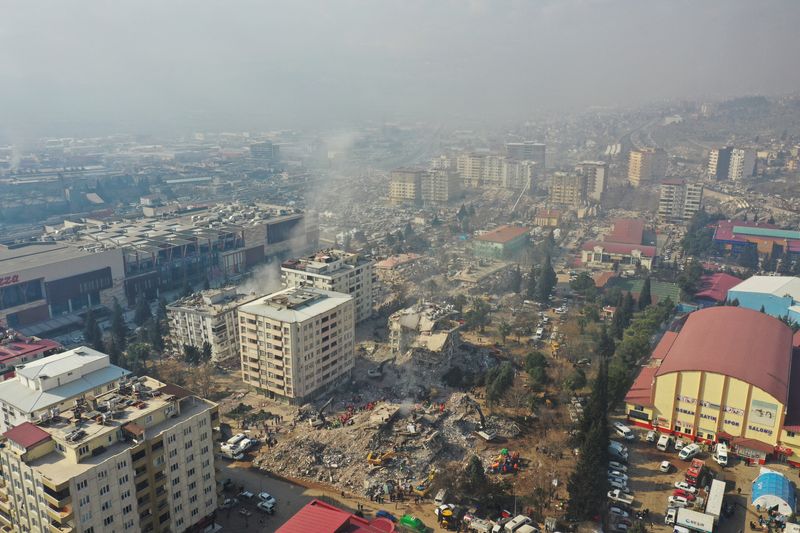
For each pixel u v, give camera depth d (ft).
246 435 655.76
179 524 484.74
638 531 476.54
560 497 551.59
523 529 492.95
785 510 517.55
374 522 435.12
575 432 646.74
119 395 494.18
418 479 574.56
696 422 643.04
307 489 563.89
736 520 520.83
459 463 600.39
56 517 404.16
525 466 597.11
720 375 620.90
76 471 411.75
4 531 467.11
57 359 568.82
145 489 454.40
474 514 522.88
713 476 581.12
